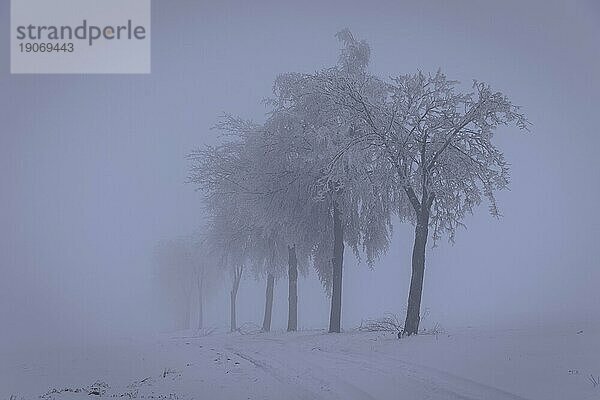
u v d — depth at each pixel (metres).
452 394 16.52
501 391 16.45
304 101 40.06
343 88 34.38
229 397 17.56
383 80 41.47
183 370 23.92
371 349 27.42
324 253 42.81
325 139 38.22
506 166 33.00
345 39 41.25
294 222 41.34
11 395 19.30
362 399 16.58
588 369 17.75
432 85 33.16
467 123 32.44
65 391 18.84
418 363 22.03
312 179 40.25
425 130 32.69
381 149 33.22
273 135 41.75
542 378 17.38
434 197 33.16
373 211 40.47
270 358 27.11
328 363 24.09
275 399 17.06
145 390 19.20
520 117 32.38
